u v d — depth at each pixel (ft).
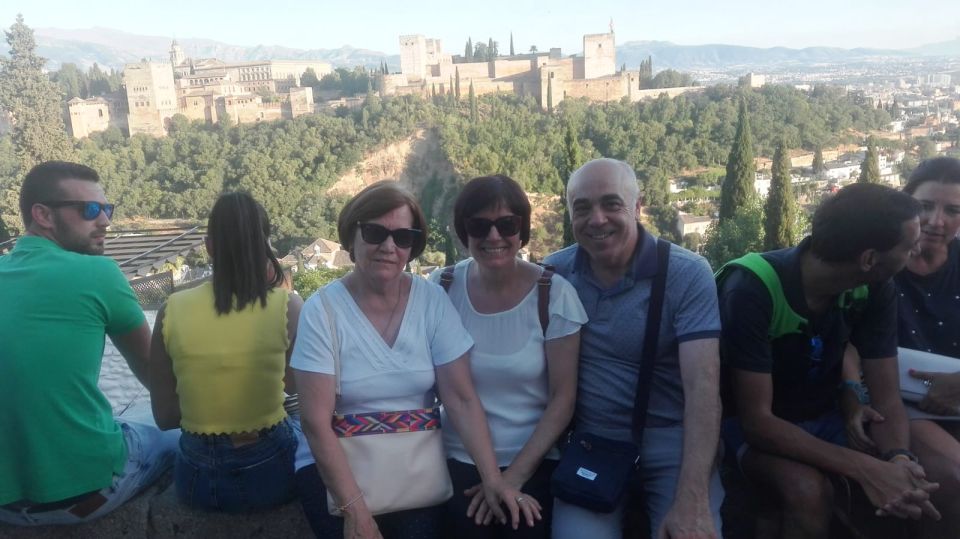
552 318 5.60
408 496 5.11
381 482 5.06
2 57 118.83
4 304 5.30
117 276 5.72
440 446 5.33
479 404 5.50
